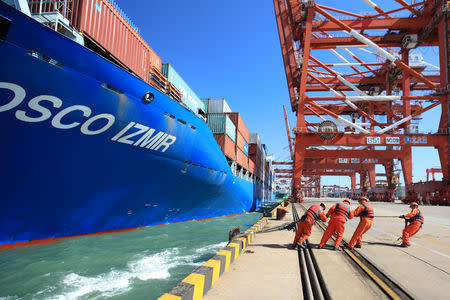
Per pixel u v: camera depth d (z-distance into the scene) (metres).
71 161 7.88
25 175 7.13
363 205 6.79
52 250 7.67
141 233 11.15
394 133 36.03
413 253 6.43
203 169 14.67
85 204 8.93
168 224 14.09
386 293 3.83
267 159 58.84
